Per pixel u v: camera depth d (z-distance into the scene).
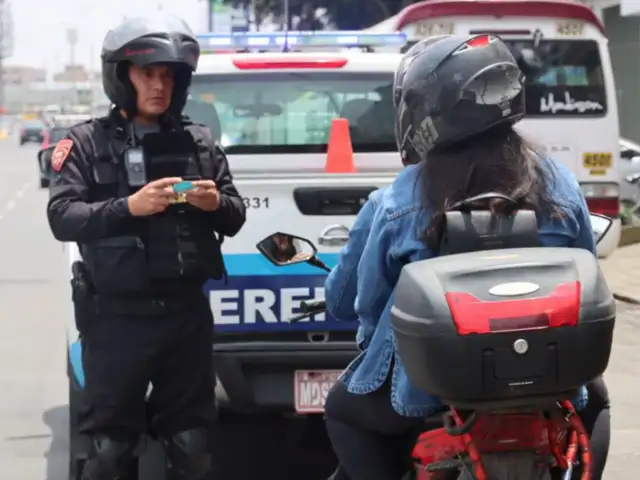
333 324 5.62
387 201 3.58
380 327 3.60
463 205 3.44
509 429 3.27
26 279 15.34
